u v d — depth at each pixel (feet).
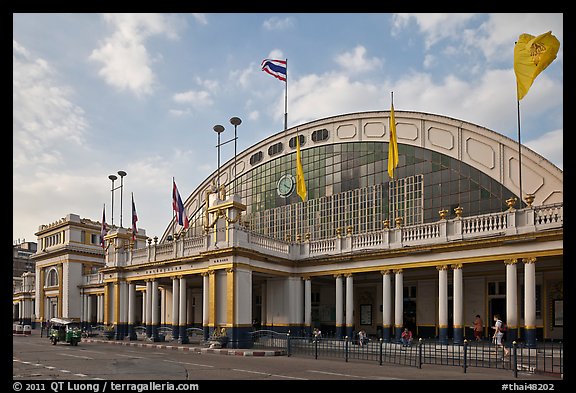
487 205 103.91
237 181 158.40
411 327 110.63
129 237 136.87
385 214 119.65
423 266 91.71
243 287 98.22
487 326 98.84
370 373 59.26
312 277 113.39
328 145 134.82
